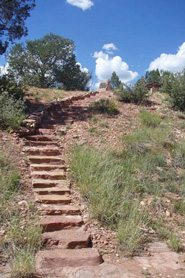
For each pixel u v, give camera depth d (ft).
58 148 22.57
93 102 35.88
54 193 16.76
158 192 18.44
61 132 26.00
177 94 36.01
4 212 13.88
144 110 34.06
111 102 33.88
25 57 103.86
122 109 34.01
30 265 10.61
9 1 38.91
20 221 13.58
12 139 22.20
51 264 11.23
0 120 23.79
